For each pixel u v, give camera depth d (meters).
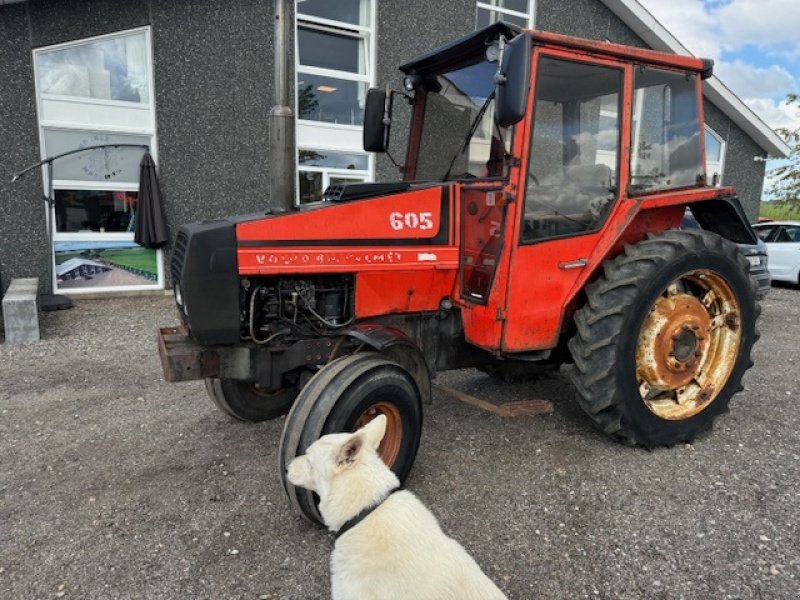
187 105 8.72
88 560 2.66
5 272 8.09
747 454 3.73
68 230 8.38
